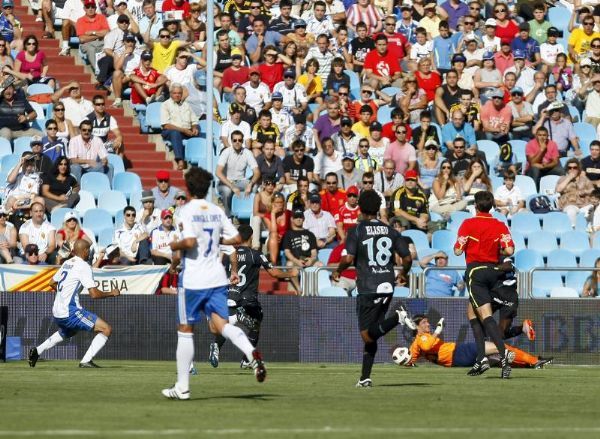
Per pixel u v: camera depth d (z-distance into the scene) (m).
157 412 32.91
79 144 76.00
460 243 49.34
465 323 65.12
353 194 73.50
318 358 64.81
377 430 29.09
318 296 65.12
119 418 31.19
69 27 88.06
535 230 78.06
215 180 77.94
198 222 35.56
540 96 89.12
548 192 81.94
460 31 93.69
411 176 76.69
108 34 85.06
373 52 89.69
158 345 64.31
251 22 91.19
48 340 55.34
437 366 61.22
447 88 85.75
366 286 41.75
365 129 82.00
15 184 71.88
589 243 77.38
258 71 83.88
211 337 64.31
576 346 64.62
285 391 41.34
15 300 63.41
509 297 52.84
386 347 64.75
